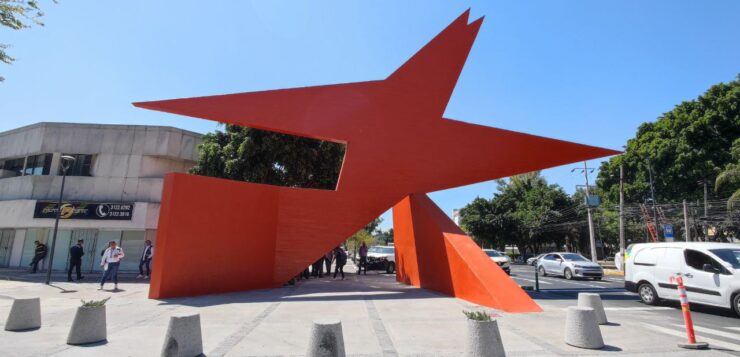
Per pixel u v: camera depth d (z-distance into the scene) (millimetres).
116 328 6539
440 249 11289
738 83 26656
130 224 19938
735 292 9094
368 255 23297
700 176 26953
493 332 4773
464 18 12180
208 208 10719
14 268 20859
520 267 34469
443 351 5316
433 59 12039
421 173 11680
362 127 11523
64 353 5016
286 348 5395
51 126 21297
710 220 27234
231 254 11039
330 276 18625
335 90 11516
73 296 10695
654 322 8508
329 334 4344
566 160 11984
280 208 12172
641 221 34562
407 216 14125
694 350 5637
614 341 6051
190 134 22375
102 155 21062
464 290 9883
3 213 20656
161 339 5797
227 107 10594
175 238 10000
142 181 20859
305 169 18906
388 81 11867
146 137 21359
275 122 10828
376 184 11531
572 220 41719
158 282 9703
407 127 11742
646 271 11461
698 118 27219
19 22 8805
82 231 20516
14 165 23031
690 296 10094
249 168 18406
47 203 19859
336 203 11711
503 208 45188
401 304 9180
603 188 34562
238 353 5141
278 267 11867
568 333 5793
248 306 8781
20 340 5645
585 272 19484
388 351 5316
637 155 30906
